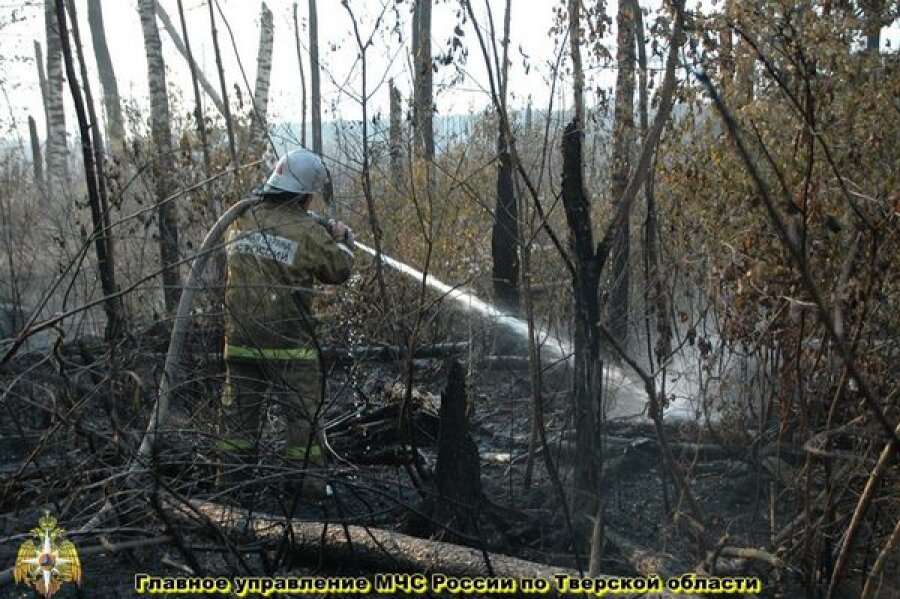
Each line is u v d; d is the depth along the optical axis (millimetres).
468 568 3602
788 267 3795
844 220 3693
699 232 4500
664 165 4652
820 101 3852
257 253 4590
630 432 5141
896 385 3736
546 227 4051
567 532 3967
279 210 4680
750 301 4043
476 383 6219
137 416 4180
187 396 4672
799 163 3889
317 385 4656
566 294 5781
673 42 3893
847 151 3891
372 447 5266
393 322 5129
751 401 4449
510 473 4602
